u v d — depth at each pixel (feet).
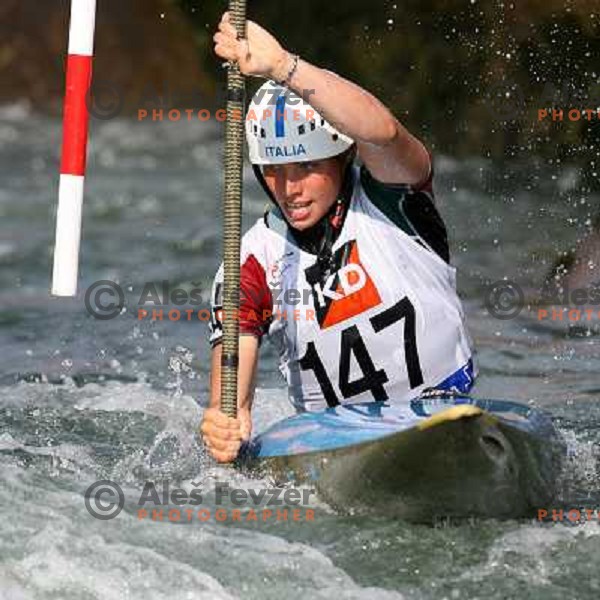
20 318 84.89
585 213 126.31
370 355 47.88
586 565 39.42
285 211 47.37
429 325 47.80
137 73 234.17
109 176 168.86
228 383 45.52
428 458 41.16
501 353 73.67
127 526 41.22
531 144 139.23
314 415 47.47
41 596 36.17
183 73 232.94
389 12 162.09
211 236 119.44
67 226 46.96
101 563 37.91
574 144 134.62
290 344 48.88
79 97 46.98
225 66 44.65
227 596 36.40
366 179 48.19
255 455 47.19
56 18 249.34
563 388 65.21
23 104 243.40
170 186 158.81
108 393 63.87
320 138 46.14
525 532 42.16
